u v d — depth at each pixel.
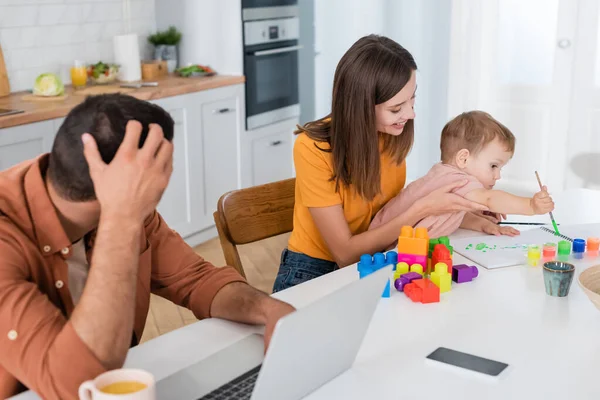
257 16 4.46
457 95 4.84
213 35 4.46
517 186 4.86
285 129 4.91
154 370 1.22
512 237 1.95
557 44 4.56
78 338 1.08
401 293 1.55
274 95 4.73
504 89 4.75
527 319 1.41
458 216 2.00
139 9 4.54
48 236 1.21
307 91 5.54
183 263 1.54
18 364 1.09
